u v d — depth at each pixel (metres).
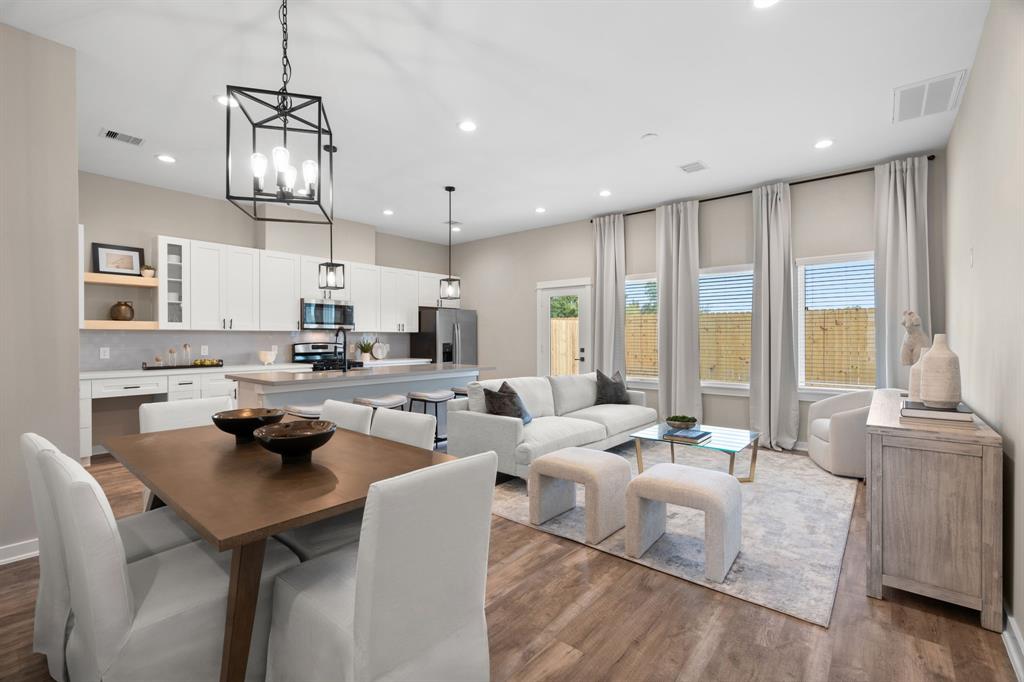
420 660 1.30
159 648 1.34
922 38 2.67
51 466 1.38
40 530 1.61
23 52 2.59
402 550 1.22
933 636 1.91
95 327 4.59
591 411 4.90
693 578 2.37
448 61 2.89
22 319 2.59
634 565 2.51
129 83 3.12
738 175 4.88
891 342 4.37
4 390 2.54
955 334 3.68
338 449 2.12
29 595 2.22
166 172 4.77
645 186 5.23
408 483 1.21
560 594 2.23
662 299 5.78
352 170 4.75
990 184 2.44
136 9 2.41
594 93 3.27
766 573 2.42
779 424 5.01
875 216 4.50
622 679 1.68
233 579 1.37
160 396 5.20
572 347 6.86
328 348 6.46
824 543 2.76
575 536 2.87
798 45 2.74
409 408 4.93
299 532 1.92
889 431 2.14
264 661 1.56
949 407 2.38
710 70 2.99
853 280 4.77
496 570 2.46
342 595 1.43
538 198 5.69
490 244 7.87
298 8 2.41
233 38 2.66
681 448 5.03
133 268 5.01
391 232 7.56
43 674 1.68
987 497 1.95
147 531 1.87
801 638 1.90
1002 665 1.73
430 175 4.89
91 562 1.25
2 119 2.53
